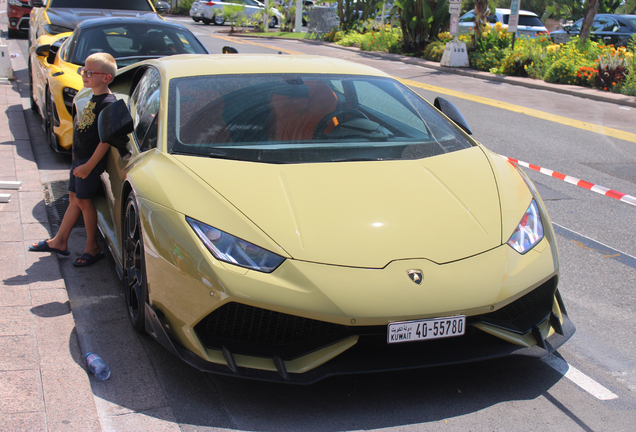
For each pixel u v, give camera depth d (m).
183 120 3.16
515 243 2.64
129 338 3.01
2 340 2.81
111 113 3.21
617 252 4.40
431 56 18.47
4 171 5.61
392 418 2.43
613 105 11.77
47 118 6.55
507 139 8.35
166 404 2.49
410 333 2.35
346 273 2.36
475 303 2.39
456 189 2.85
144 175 2.89
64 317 3.08
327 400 2.55
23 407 2.32
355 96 3.56
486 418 2.44
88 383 2.53
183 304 2.48
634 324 3.30
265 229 2.47
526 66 15.04
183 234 2.50
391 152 3.12
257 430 2.34
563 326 2.75
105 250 4.17
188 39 7.05
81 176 3.66
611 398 2.60
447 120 3.65
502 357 2.79
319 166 2.91
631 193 5.91
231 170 2.80
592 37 18.14
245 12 31.22
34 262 3.77
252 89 3.43
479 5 17.81
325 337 2.41
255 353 2.43
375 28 24.23
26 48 15.12
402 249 2.46
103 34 6.69
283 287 2.33
